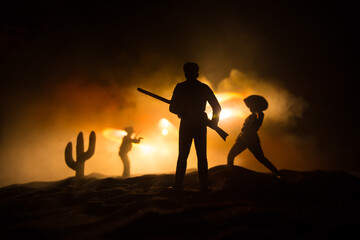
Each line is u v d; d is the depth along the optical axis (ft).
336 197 11.98
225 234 7.06
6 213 10.62
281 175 15.61
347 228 7.61
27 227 8.54
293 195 11.68
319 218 8.70
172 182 14.99
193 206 9.07
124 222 8.34
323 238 7.18
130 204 9.95
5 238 7.90
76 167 19.26
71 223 9.01
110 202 11.12
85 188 15.29
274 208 9.88
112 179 15.71
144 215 8.38
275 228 7.72
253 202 10.27
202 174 12.16
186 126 12.41
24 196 13.93
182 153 12.48
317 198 11.69
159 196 11.33
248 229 7.28
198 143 12.33
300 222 7.92
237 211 8.50
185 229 7.71
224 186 12.32
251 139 16.06
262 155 15.94
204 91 12.82
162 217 8.35
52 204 11.73
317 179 14.29
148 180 15.51
